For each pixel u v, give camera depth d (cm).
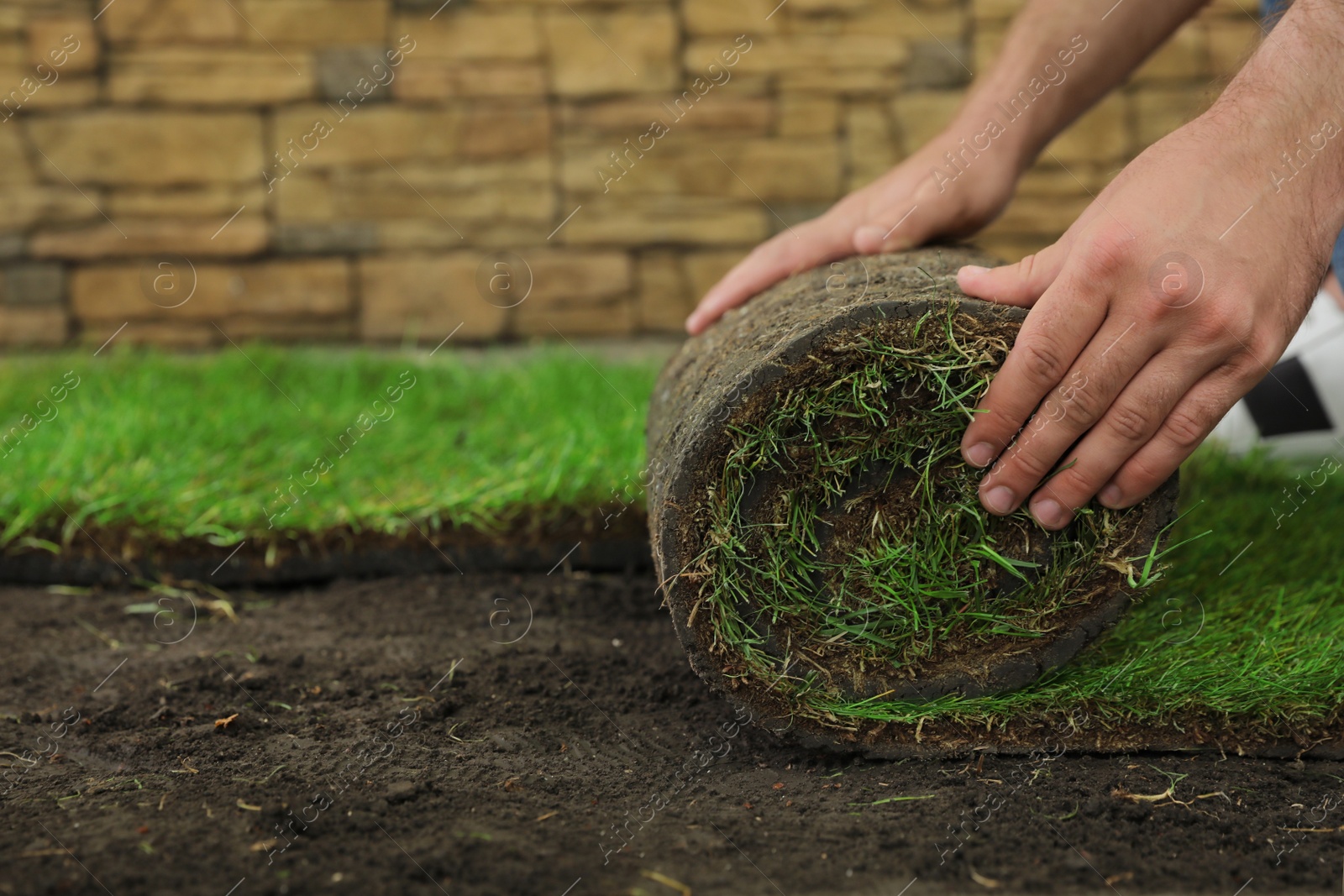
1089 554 132
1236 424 168
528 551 161
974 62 266
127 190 262
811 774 132
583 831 126
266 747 134
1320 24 129
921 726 133
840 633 132
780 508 131
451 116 265
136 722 137
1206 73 264
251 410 188
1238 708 133
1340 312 165
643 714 138
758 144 269
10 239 260
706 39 265
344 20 260
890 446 131
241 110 262
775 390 129
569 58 264
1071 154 269
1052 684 133
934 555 132
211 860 122
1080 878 123
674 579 131
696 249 274
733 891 121
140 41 256
